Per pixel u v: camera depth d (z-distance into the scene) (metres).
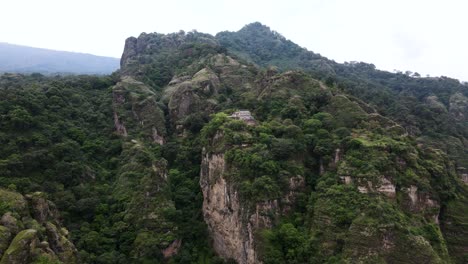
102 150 77.88
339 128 68.06
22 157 62.31
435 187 59.34
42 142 67.50
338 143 63.50
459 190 62.09
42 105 77.69
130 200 64.38
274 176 59.34
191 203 69.88
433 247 51.59
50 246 46.47
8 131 66.81
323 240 52.28
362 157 59.34
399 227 50.34
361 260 48.34
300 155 64.50
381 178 55.56
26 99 74.06
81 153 72.75
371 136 65.12
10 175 59.16
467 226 56.62
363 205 52.94
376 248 49.03
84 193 64.44
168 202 65.44
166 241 59.62
